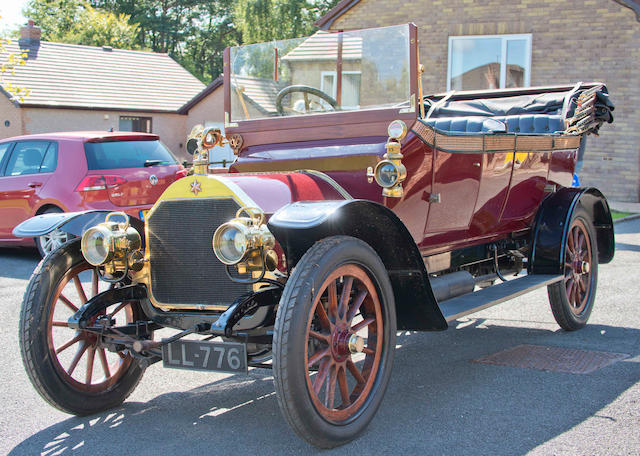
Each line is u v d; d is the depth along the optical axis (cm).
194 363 323
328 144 404
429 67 1526
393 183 353
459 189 429
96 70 2575
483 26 1472
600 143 1421
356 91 404
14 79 2270
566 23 1417
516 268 550
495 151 454
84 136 847
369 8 1558
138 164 864
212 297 337
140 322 364
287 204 324
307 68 421
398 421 343
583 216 532
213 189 332
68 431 342
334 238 313
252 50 440
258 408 372
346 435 310
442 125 560
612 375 409
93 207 820
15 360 460
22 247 1022
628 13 1370
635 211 1278
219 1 5394
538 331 529
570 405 360
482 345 492
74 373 432
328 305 319
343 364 325
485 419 342
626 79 1388
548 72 1441
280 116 431
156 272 350
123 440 329
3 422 355
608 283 696
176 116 2548
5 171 888
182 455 309
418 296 358
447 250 451
